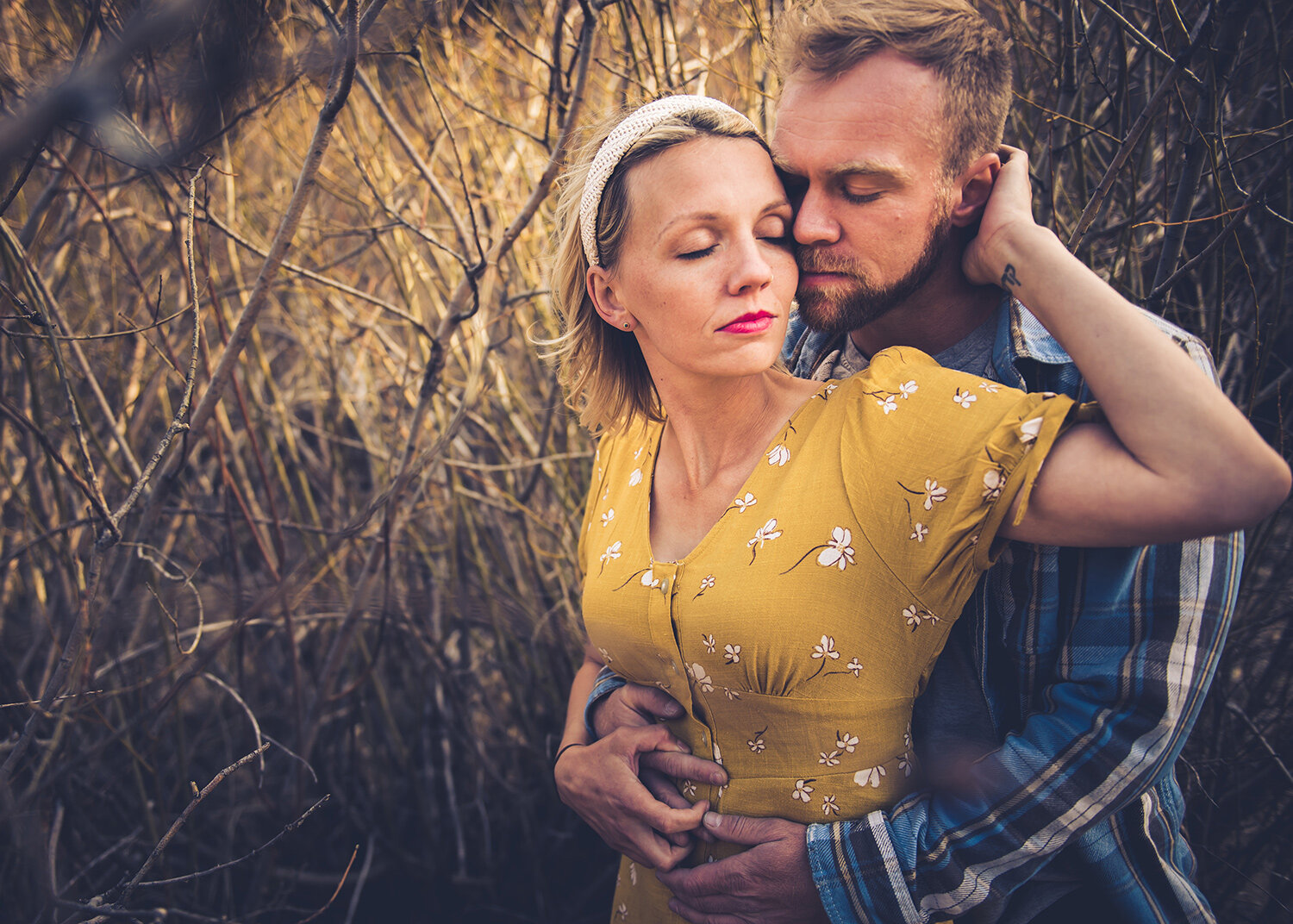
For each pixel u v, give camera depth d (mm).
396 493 1471
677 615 798
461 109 1773
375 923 1888
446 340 1377
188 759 1789
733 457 833
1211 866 1330
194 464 2135
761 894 799
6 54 1229
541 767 1939
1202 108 1086
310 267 1906
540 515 1961
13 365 1700
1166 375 627
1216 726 1337
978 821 763
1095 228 1420
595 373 958
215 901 1809
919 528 702
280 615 1792
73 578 1512
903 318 868
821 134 739
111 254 1798
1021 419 665
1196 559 728
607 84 1818
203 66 986
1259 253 1337
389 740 1972
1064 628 782
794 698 757
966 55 736
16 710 1354
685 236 738
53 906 1059
